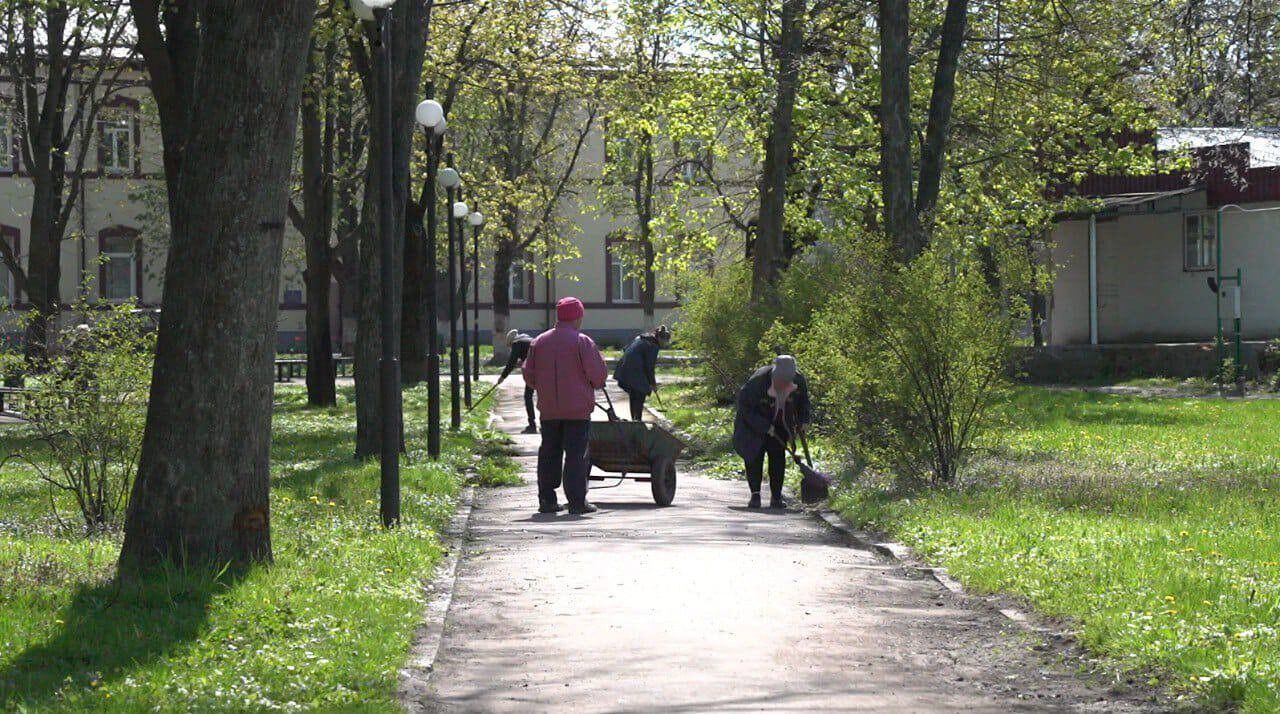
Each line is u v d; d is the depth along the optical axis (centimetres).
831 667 749
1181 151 3697
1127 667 735
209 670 676
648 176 5538
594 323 7231
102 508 1263
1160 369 4034
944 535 1197
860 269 1694
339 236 4262
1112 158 3600
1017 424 1681
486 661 762
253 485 948
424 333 4278
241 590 860
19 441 2269
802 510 1577
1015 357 1672
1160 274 4516
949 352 1611
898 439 1641
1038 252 4147
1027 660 772
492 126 5275
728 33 3456
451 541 1259
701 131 3541
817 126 3403
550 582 1023
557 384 1500
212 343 930
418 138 3628
